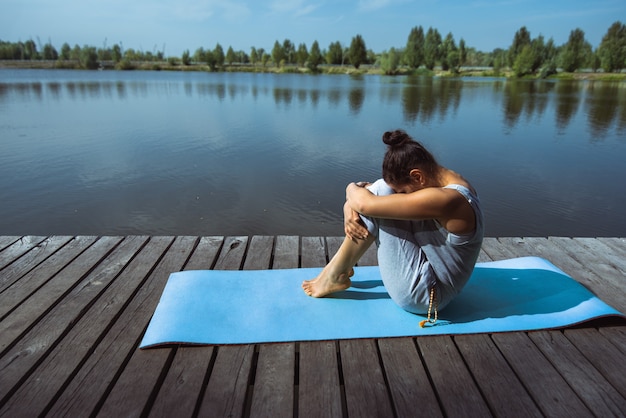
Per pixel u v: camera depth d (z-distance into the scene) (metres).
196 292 2.20
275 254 2.82
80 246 2.87
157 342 1.80
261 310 2.07
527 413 1.51
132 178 8.07
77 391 1.57
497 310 2.09
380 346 1.85
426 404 1.54
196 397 1.55
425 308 1.97
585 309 2.06
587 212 6.64
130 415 1.47
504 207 6.84
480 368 1.72
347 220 1.90
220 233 5.83
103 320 2.03
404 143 1.82
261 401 1.55
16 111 16.41
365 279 2.41
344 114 16.78
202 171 8.55
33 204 6.75
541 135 12.59
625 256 2.90
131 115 15.72
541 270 2.46
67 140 11.15
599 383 1.65
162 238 3.03
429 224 1.82
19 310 2.08
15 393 1.56
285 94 25.64
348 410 1.52
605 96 24.83
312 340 1.87
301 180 8.06
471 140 11.83
